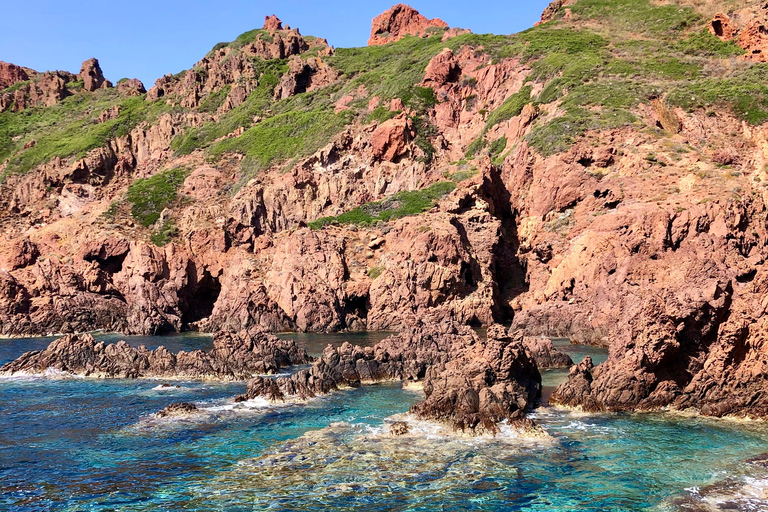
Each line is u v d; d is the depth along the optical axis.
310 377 34.50
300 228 74.44
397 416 28.11
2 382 37.59
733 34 106.00
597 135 76.19
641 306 31.31
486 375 28.23
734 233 57.28
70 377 39.25
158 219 90.50
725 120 79.31
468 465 21.86
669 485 20.03
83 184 110.38
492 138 92.38
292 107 122.44
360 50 149.50
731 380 28.05
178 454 23.39
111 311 69.81
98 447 24.33
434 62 106.19
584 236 63.16
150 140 123.12
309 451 23.42
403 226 73.38
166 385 36.28
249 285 68.62
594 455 22.77
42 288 68.62
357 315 68.94
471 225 73.94
